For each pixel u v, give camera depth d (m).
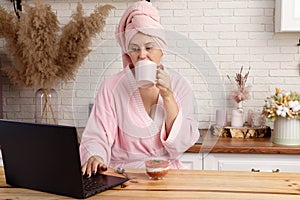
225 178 1.45
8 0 3.43
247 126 3.14
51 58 2.83
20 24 2.78
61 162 1.24
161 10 3.36
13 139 1.34
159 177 1.43
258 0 3.29
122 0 3.36
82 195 1.23
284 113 2.74
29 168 1.33
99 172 1.50
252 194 1.25
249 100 3.34
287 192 1.28
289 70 3.31
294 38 3.28
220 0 3.31
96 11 2.85
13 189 1.36
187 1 3.34
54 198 1.25
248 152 2.72
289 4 2.93
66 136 1.20
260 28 3.30
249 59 3.33
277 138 2.81
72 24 2.83
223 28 3.33
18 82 3.07
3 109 3.52
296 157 2.74
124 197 1.23
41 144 1.27
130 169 1.56
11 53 3.03
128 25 1.28
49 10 2.78
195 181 1.40
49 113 3.02
